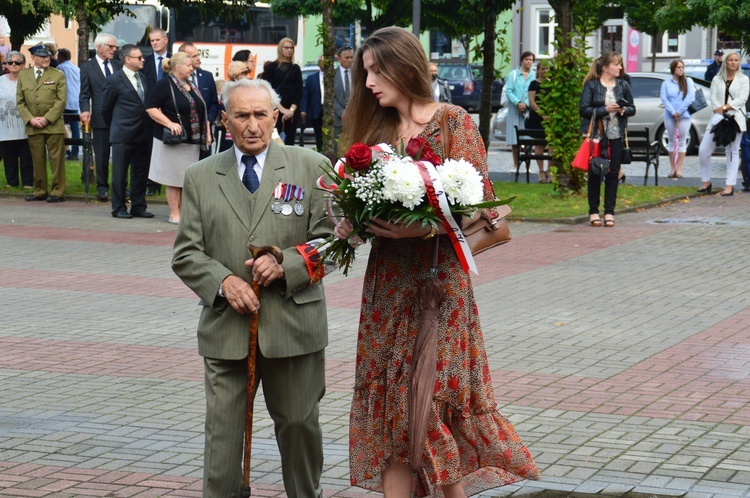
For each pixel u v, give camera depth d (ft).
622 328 30.55
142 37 117.19
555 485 18.20
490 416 15.38
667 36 160.66
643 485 18.16
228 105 15.52
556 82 59.41
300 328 15.42
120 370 26.30
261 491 18.16
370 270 15.23
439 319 14.85
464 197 14.14
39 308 33.53
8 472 19.07
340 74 69.67
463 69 138.51
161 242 46.80
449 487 15.31
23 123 63.26
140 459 19.85
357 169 14.24
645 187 65.67
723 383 24.82
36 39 129.49
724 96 62.64
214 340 15.47
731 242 46.37
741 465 19.20
